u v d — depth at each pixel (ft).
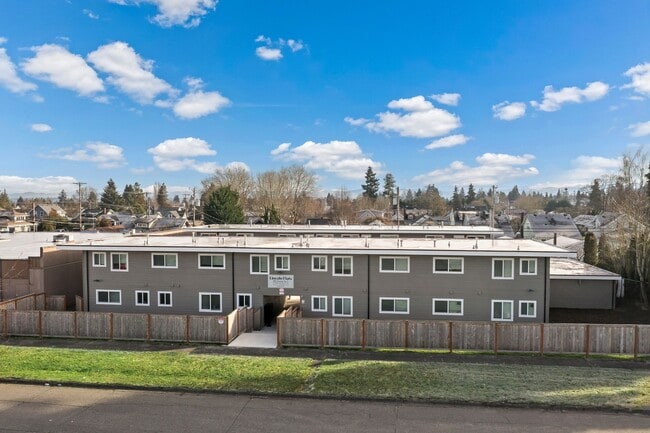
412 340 73.56
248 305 94.48
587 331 69.92
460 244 98.63
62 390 50.24
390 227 155.63
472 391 49.08
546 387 50.67
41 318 83.61
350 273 91.91
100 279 98.43
